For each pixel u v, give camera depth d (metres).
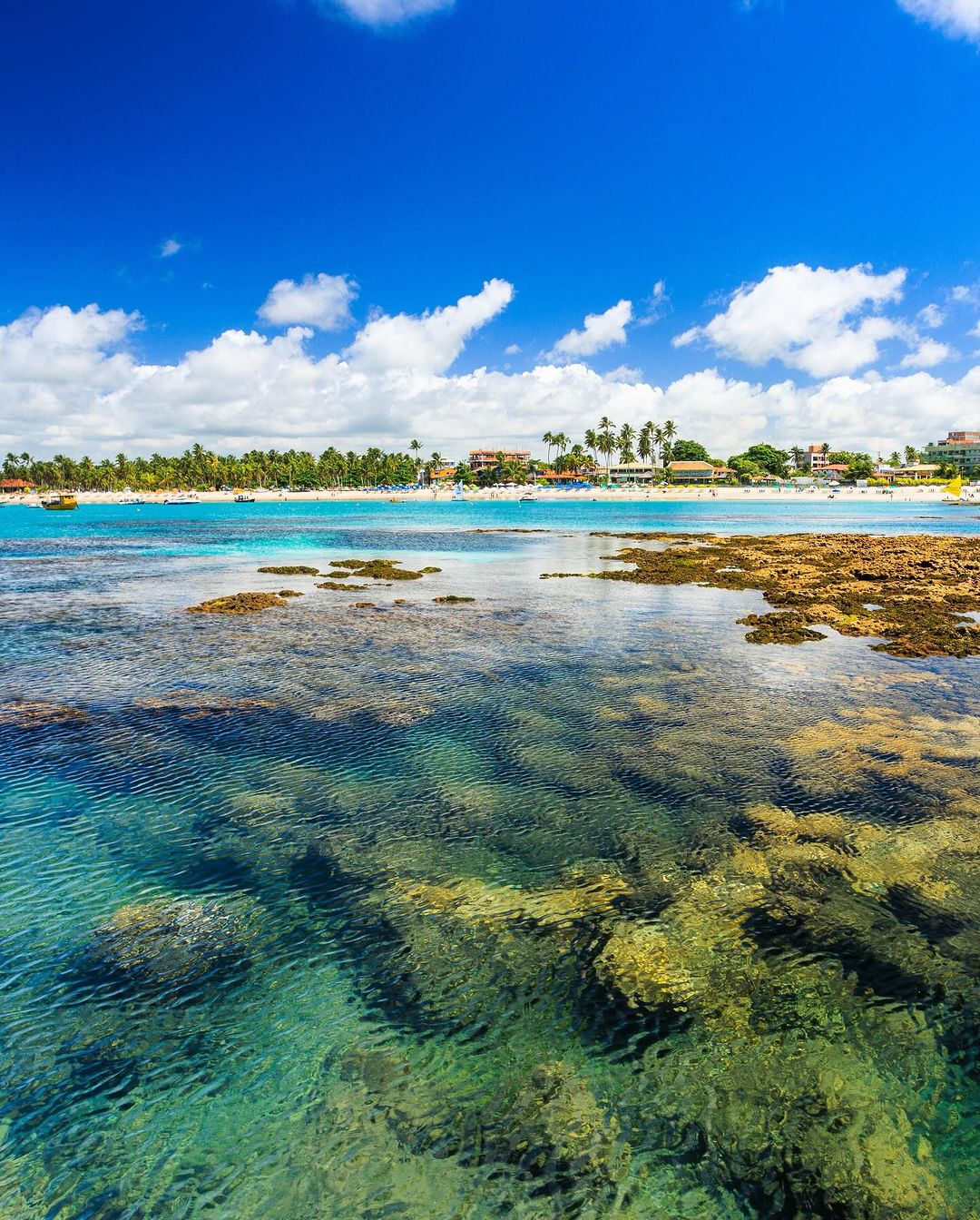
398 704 17.97
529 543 70.25
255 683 20.06
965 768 13.82
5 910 9.36
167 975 8.24
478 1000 7.86
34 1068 6.96
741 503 163.12
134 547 67.38
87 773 13.64
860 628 27.58
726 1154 6.11
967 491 171.25
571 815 11.98
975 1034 7.36
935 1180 5.89
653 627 28.27
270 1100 6.66
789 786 13.05
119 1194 5.84
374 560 54.09
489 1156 6.13
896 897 9.66
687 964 8.41
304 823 11.73
